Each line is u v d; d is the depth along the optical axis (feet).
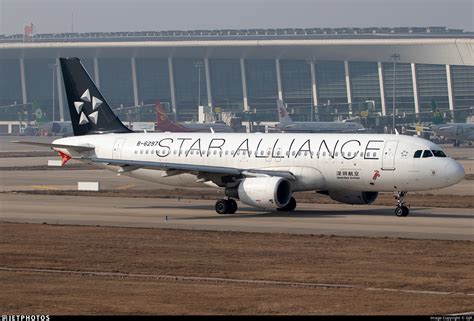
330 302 344.08
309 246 504.84
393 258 461.37
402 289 377.71
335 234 559.79
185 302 342.23
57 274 418.31
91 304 337.11
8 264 446.60
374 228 594.24
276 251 486.79
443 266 436.35
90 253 481.46
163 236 549.95
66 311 323.16
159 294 359.87
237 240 531.09
